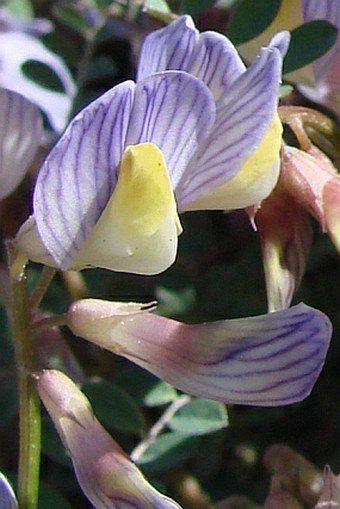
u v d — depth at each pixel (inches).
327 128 5.9
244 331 5.1
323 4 5.9
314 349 5.0
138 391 6.1
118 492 5.0
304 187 5.5
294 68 5.9
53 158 4.7
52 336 6.3
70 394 5.1
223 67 5.1
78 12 6.9
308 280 6.9
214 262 6.9
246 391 5.1
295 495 5.8
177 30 5.1
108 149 4.7
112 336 5.1
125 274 6.7
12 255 5.1
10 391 6.3
